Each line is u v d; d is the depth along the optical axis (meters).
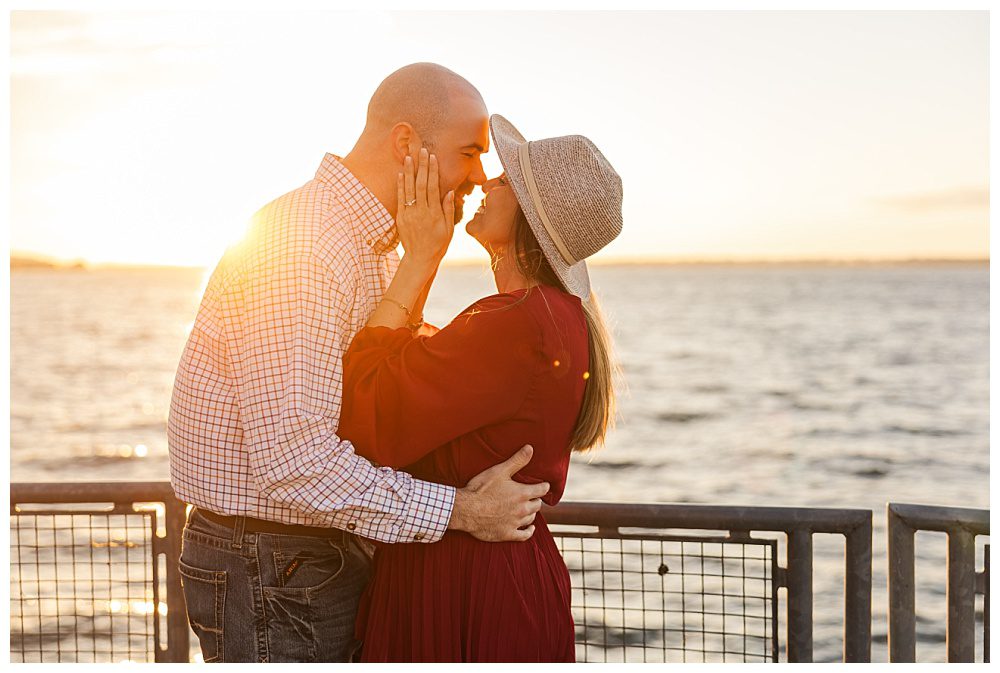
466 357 1.87
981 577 2.18
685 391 33.56
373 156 2.07
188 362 1.98
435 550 1.97
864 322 63.53
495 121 2.16
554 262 1.98
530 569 2.01
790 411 28.98
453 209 2.07
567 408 1.97
